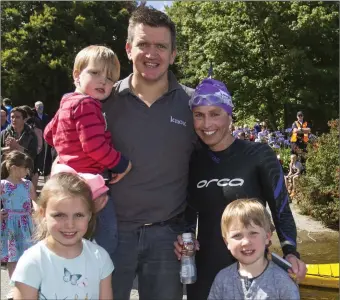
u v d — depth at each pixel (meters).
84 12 29.05
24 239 5.13
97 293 2.73
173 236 3.21
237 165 3.09
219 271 3.00
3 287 4.92
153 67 3.14
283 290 2.70
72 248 2.70
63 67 27.34
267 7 23.78
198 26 27.47
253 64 24.73
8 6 29.48
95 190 2.88
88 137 2.96
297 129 14.43
